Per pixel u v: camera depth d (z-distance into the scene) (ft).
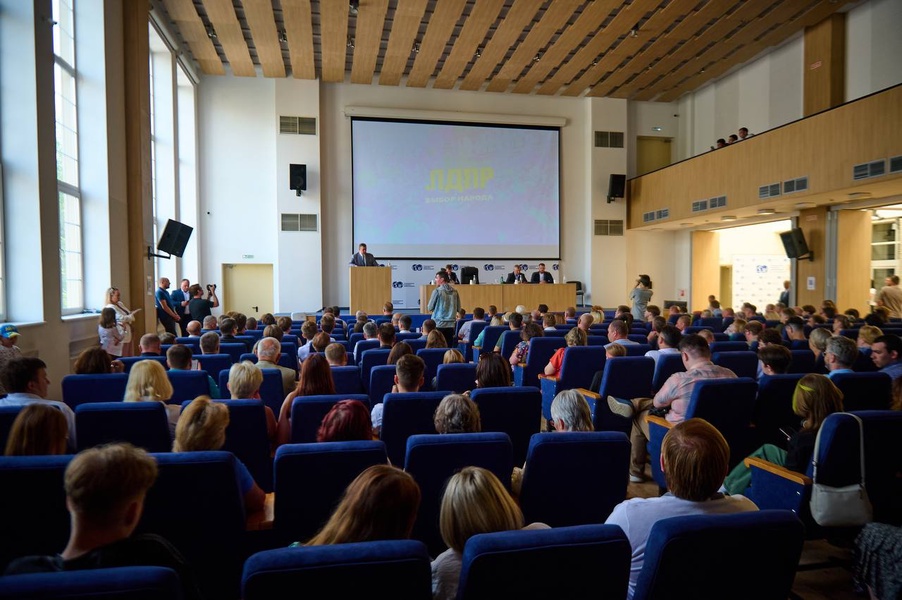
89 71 22.82
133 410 7.84
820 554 8.76
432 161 44.80
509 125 46.16
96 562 3.73
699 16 33.68
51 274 18.25
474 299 35.42
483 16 33.12
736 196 36.63
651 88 46.52
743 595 4.24
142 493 4.05
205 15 34.71
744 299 51.93
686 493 5.23
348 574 3.38
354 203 43.60
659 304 49.93
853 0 33.45
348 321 28.45
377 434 9.39
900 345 11.81
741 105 43.55
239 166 42.19
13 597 2.85
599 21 34.04
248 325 22.57
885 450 7.14
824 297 35.53
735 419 10.41
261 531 6.50
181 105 40.47
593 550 3.78
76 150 22.67
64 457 5.42
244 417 8.39
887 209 36.60
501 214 46.01
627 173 49.11
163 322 28.89
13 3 17.24
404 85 44.57
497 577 3.67
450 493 4.41
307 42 35.78
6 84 17.26
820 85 35.91
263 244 42.50
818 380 7.93
